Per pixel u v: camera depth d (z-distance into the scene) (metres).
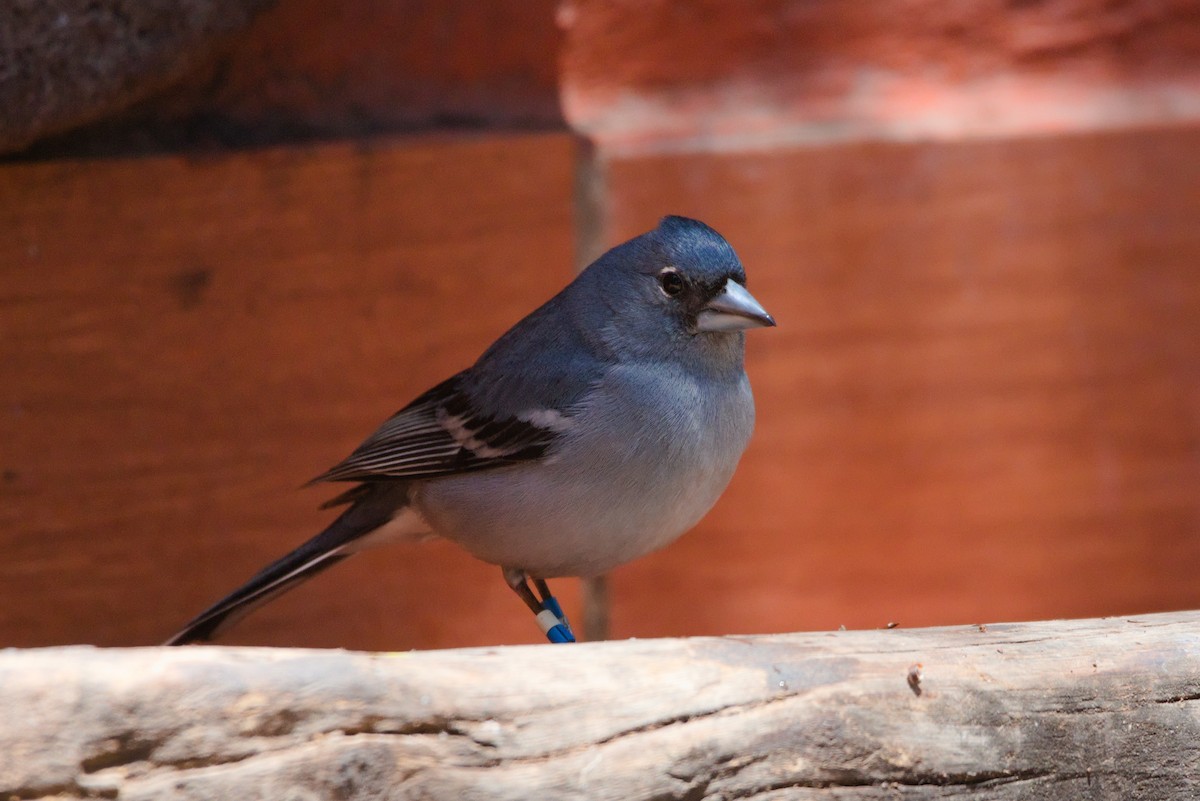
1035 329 10.62
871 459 10.57
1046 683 5.69
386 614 10.05
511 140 9.94
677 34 10.35
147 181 9.27
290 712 4.76
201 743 4.64
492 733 5.06
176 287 9.41
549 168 10.01
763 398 10.49
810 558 10.57
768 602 10.55
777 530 10.54
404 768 4.88
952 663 5.66
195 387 9.52
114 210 9.23
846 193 10.41
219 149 9.45
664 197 10.27
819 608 10.59
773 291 10.43
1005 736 5.58
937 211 10.48
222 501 9.64
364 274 9.77
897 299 10.52
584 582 10.34
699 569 10.50
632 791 5.13
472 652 5.28
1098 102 10.68
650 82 10.39
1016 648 5.83
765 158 10.32
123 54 8.50
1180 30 10.73
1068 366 10.66
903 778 5.44
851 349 10.52
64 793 4.48
